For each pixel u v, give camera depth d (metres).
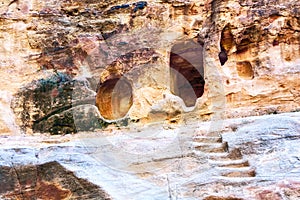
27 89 5.93
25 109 5.83
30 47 6.21
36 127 5.79
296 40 6.25
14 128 5.67
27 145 4.72
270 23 6.28
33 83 6.00
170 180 3.93
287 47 6.27
